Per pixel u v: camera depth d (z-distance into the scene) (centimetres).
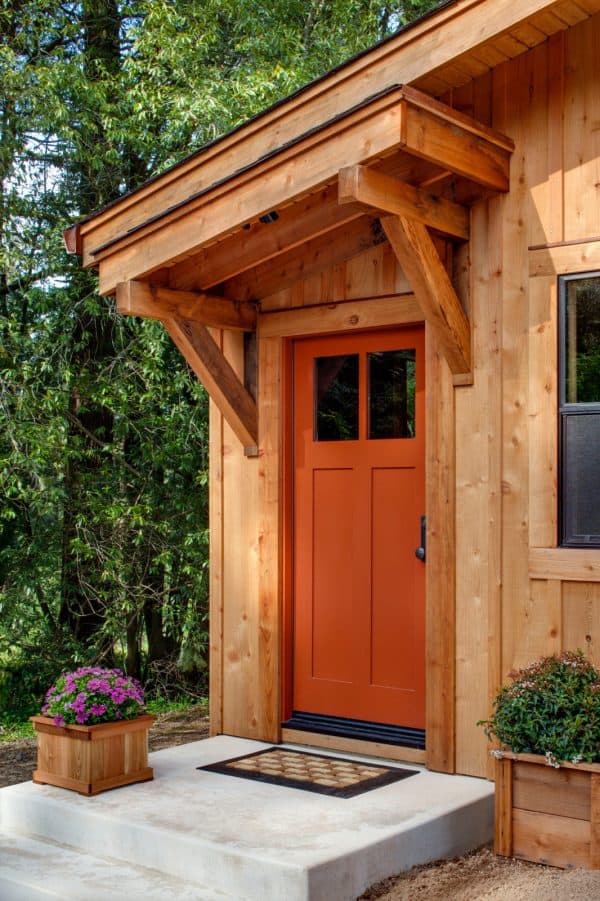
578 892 362
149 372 870
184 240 492
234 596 579
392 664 525
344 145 425
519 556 465
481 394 481
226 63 965
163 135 884
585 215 452
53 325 886
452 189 487
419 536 517
